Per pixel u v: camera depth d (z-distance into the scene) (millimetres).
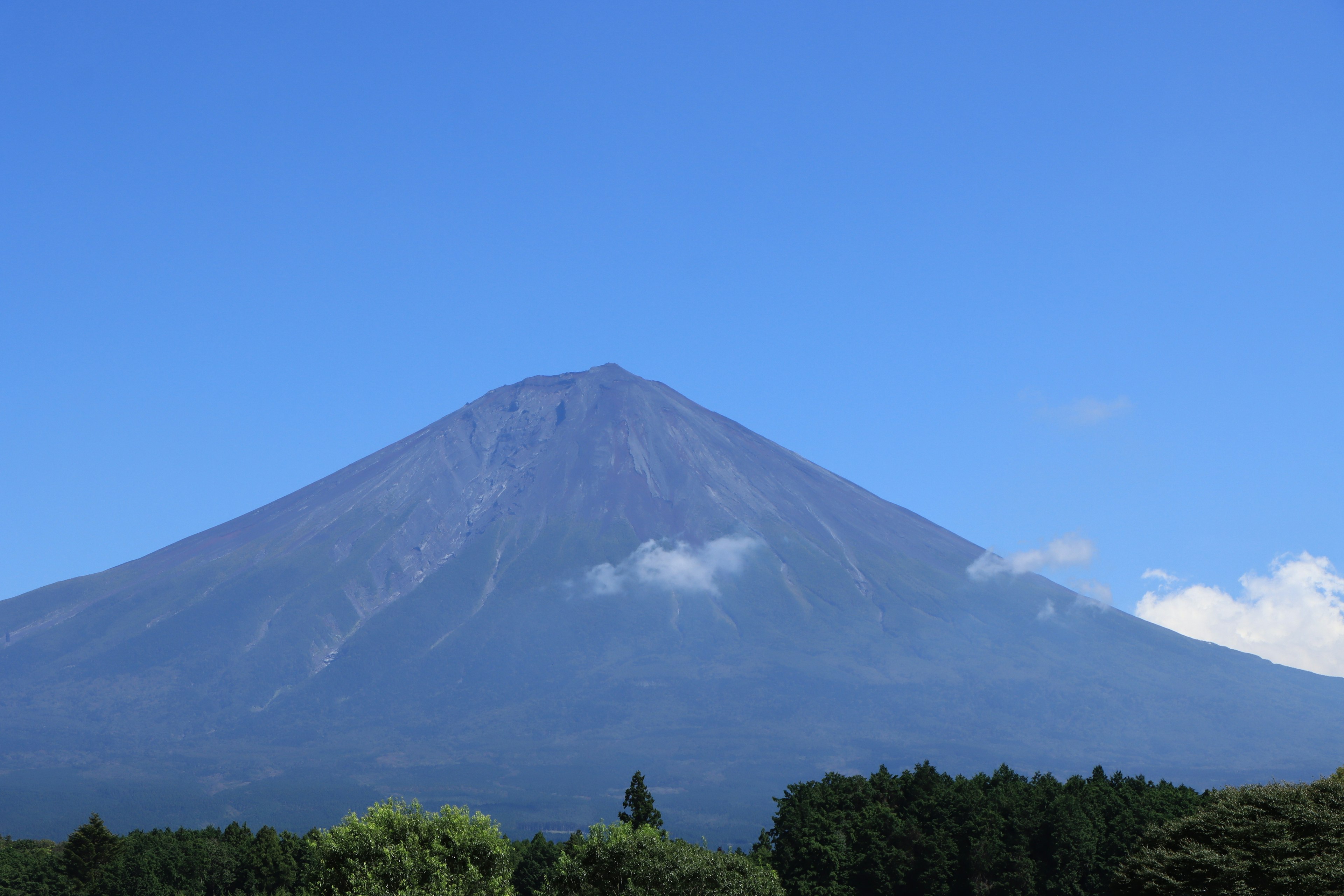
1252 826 48531
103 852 106312
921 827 92500
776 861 92500
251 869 102250
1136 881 50188
